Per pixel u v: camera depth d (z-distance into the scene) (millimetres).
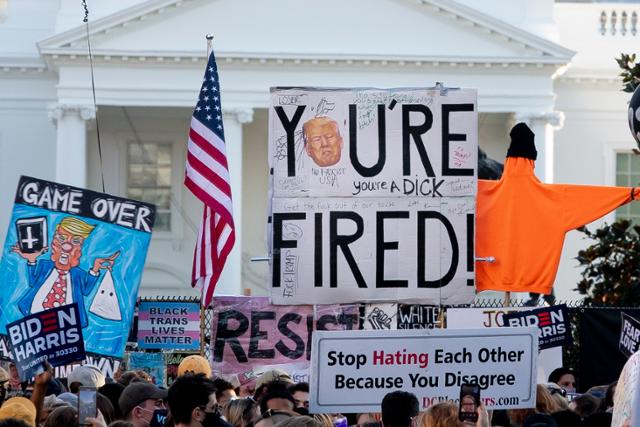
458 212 28812
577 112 102812
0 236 99375
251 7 94688
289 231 28734
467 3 99562
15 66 100000
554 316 35094
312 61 94562
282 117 28797
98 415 21672
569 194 32875
